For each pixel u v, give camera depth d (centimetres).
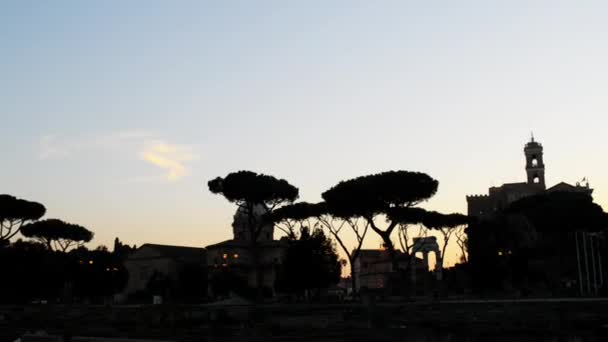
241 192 10862
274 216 10681
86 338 3506
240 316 7044
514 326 5600
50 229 13662
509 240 11000
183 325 6588
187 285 13225
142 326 6600
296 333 5459
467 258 11500
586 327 5384
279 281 10525
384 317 6556
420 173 9381
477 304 6875
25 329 6494
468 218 10912
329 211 9762
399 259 13125
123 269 14650
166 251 15050
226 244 14225
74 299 13700
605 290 9450
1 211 11944
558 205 11700
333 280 10838
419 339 4922
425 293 10169
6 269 11725
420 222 9969
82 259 14175
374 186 9238
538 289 10338
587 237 11444
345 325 6062
